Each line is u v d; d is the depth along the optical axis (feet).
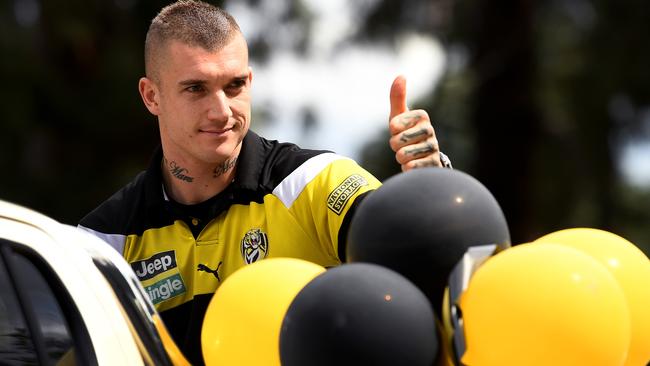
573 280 15.56
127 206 22.99
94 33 84.48
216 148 21.43
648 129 90.38
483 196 16.97
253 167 22.26
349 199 21.24
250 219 22.13
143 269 22.61
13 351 15.46
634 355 18.33
